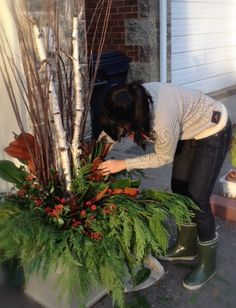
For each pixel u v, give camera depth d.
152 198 2.09
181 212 2.03
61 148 1.92
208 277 2.52
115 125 1.91
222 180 3.47
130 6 5.32
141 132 1.89
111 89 1.88
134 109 1.82
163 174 4.19
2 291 2.03
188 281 2.48
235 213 3.21
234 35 8.05
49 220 1.88
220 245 2.95
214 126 2.27
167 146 2.00
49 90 1.83
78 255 1.77
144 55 5.38
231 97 7.60
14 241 1.80
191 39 6.68
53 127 1.93
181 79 6.63
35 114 1.92
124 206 1.93
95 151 2.16
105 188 1.98
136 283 2.20
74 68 1.86
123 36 5.48
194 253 2.74
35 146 1.96
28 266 1.77
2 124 2.54
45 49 1.83
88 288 1.79
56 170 2.00
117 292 1.77
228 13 7.64
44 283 1.98
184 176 2.42
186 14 6.40
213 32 7.29
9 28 2.22
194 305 2.35
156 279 2.48
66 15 2.30
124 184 2.04
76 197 1.97
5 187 2.55
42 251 1.78
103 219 1.92
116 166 2.08
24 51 1.80
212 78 7.61
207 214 2.39
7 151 2.02
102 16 5.29
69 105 1.98
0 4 2.18
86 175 2.03
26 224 1.77
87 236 1.86
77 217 1.93
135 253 1.91
